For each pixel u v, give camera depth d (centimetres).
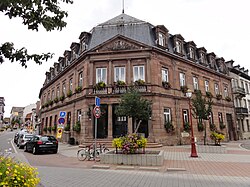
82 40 2316
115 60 2017
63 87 2684
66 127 2288
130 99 1370
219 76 2881
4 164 340
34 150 1446
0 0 294
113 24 2253
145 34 2106
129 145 974
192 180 679
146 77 1945
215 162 1002
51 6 355
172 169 823
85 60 2086
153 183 643
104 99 1917
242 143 2341
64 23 366
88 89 1994
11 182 314
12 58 338
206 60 2730
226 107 2864
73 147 1830
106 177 725
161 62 2061
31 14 339
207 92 2536
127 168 867
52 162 1084
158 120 1861
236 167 885
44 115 3378
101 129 1922
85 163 1036
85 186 616
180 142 1997
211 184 629
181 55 2306
